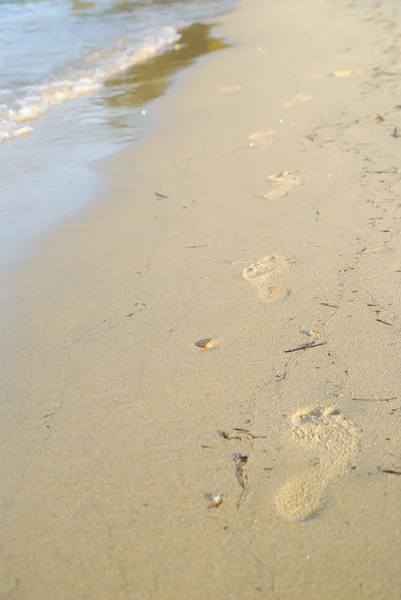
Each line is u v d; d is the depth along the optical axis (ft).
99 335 4.72
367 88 9.41
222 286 5.13
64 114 9.81
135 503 3.47
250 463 3.62
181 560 3.20
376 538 3.20
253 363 4.30
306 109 8.82
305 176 6.77
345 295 4.83
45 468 3.70
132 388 4.20
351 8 15.66
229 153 7.66
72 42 14.62
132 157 7.91
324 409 3.89
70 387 4.26
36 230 6.31
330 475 3.51
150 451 3.75
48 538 3.35
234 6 18.15
